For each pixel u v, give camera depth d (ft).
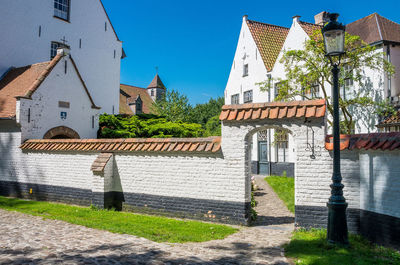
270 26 83.51
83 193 35.50
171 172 30.55
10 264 15.62
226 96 88.12
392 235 20.39
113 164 33.60
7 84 51.83
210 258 17.47
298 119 25.63
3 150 43.19
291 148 65.72
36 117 43.70
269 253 18.88
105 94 74.59
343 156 24.29
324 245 19.67
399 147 19.80
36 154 39.91
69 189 36.68
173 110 100.58
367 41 51.42
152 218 29.22
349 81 53.88
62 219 27.32
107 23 75.56
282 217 31.63
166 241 21.20
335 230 20.10
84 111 51.29
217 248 19.85
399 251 19.62
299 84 51.31
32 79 48.80
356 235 23.36
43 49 63.77
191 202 29.43
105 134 53.67
